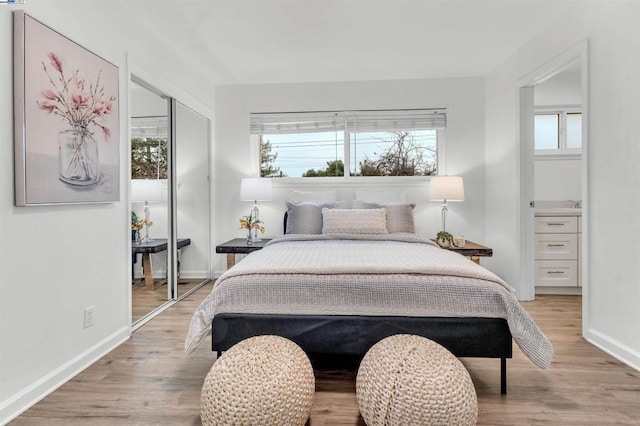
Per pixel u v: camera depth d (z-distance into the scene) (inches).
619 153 82.2
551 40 109.1
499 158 143.9
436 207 158.9
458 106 157.9
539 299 133.6
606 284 86.7
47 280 70.0
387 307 68.8
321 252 93.8
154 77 112.4
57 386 71.2
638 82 77.0
